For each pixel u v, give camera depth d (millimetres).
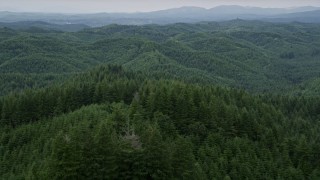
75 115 136500
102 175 82188
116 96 165500
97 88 169250
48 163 90625
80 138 86125
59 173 82188
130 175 83062
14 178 103125
